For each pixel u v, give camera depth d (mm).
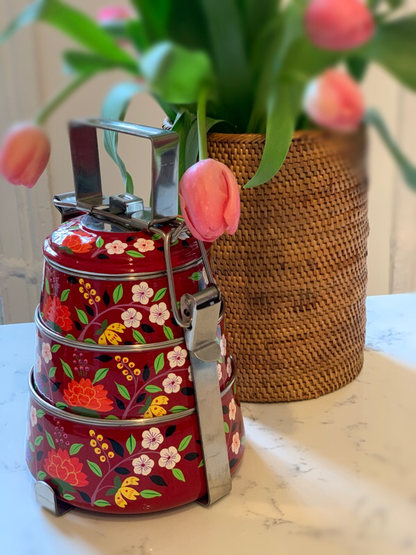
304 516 457
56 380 442
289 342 565
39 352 458
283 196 516
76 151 463
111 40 402
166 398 434
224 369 470
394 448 525
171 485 445
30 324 752
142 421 429
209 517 459
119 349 422
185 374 436
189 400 441
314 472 501
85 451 438
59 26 396
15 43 801
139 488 440
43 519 463
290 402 588
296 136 500
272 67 417
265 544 434
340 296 568
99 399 430
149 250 426
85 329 427
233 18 399
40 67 824
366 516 456
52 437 449
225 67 429
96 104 503
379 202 597
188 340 426
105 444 433
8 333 729
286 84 431
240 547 432
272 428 554
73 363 432
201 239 404
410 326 715
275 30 404
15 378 641
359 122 397
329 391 597
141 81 425
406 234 635
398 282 674
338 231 542
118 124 436
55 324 440
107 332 423
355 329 599
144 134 411
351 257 563
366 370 635
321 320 566
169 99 443
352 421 560
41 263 1001
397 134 410
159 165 416
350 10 320
